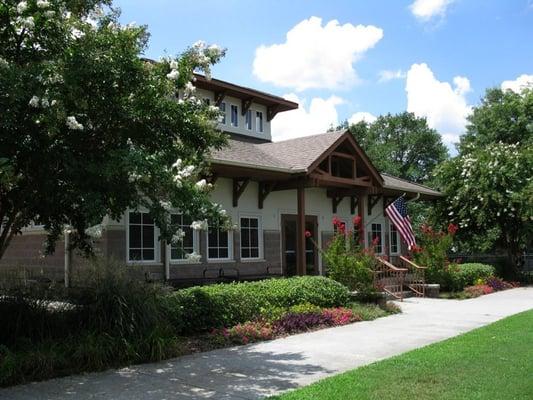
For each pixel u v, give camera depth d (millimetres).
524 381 6613
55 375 7258
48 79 6992
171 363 8086
